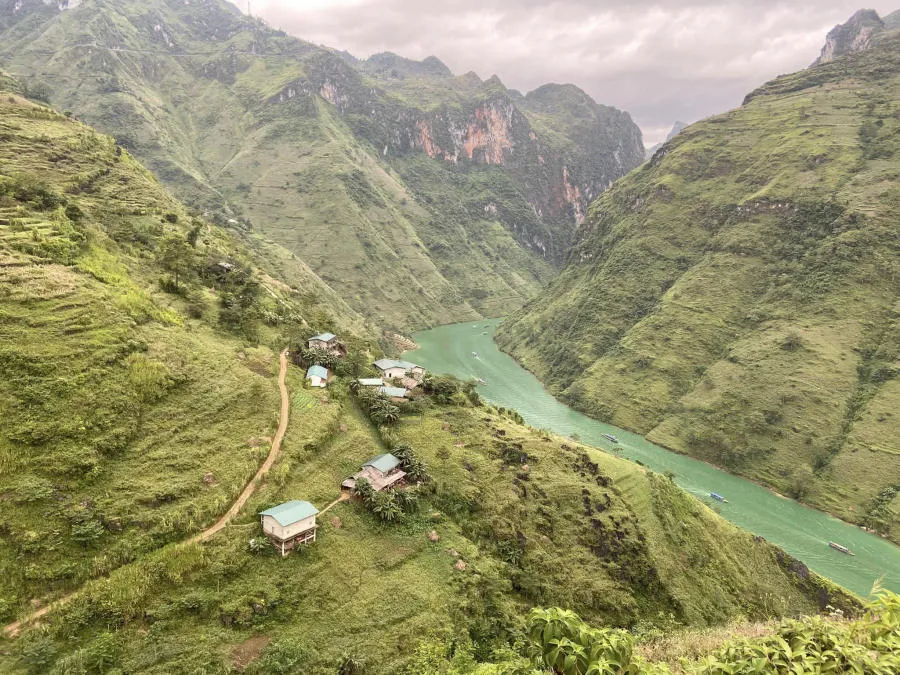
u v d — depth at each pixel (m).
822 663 11.52
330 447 70.69
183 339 73.00
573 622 13.03
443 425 87.44
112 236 94.12
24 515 43.94
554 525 73.56
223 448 60.09
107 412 54.53
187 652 41.97
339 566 54.50
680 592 69.50
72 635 39.69
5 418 48.84
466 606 55.59
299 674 43.53
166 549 47.38
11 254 67.06
